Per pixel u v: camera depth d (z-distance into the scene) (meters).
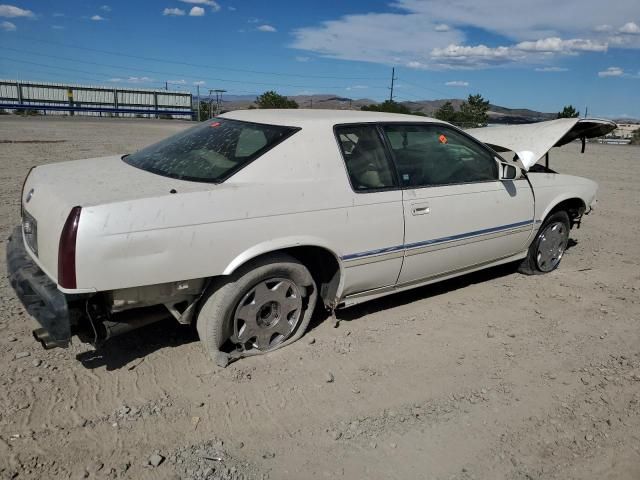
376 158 4.06
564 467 2.84
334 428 3.04
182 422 3.00
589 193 5.89
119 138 21.72
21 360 3.49
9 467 2.58
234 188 3.35
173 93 71.12
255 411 3.14
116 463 2.67
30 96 63.03
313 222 3.62
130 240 2.97
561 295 5.21
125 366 3.51
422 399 3.36
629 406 3.40
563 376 3.72
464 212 4.54
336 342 3.99
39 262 3.27
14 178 9.88
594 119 5.54
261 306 3.61
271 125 3.83
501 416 3.23
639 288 5.51
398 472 2.73
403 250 4.16
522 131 5.65
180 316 3.47
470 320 4.54
